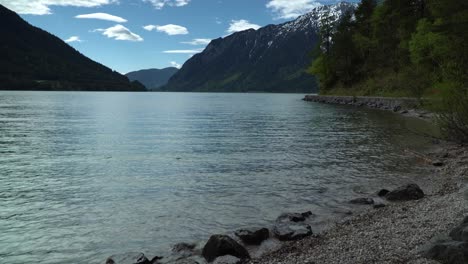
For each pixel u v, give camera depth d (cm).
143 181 1923
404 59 8700
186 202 1565
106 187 1806
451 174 1898
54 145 3181
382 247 957
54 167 2278
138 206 1512
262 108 9419
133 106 10381
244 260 977
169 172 2134
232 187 1806
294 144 3178
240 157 2597
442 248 847
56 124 5044
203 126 4791
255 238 1123
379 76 10206
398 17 9338
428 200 1441
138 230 1259
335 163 2356
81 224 1315
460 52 4094
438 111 2500
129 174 2084
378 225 1167
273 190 1747
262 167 2261
